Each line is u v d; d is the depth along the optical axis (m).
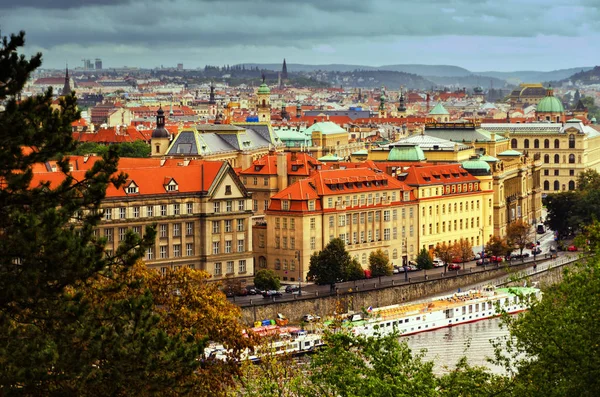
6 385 174.62
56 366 179.88
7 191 181.00
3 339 177.12
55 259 177.75
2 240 177.62
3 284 176.62
